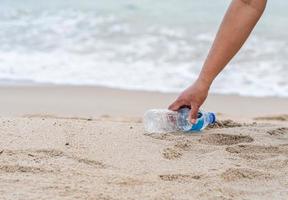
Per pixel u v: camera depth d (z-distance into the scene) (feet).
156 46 30.96
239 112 21.52
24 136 12.18
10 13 37.52
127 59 29.07
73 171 10.09
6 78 26.35
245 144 12.16
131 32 33.65
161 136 12.60
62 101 22.93
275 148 11.96
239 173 10.19
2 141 11.78
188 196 9.07
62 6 39.73
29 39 32.07
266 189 9.57
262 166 10.77
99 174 9.99
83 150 11.43
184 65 28.04
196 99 12.15
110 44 31.42
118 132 12.87
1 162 10.42
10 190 9.07
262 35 32.99
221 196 9.12
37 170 10.08
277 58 28.91
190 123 12.50
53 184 9.39
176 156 11.30
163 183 9.63
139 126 13.60
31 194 8.91
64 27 34.42
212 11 39.73
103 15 37.40
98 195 8.95
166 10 39.50
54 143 11.78
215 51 11.81
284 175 10.28
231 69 27.50
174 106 12.95
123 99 23.53
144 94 24.35
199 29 34.50
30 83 25.73
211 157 11.25
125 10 39.06
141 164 10.74
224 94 24.53
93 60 29.04
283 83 25.89
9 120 13.62
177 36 32.78
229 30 11.61
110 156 11.17
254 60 28.63
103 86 25.49
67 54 29.91
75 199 8.75
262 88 25.35
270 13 38.78
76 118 16.19
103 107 22.04
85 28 34.32
